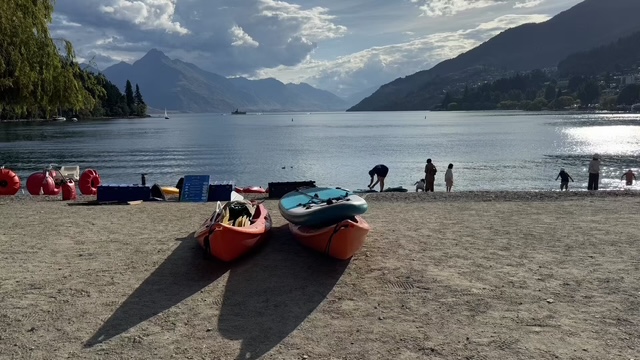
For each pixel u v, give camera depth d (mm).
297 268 7988
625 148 49125
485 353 5109
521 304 6379
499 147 52688
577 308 6211
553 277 7398
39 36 14383
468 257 8500
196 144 62531
